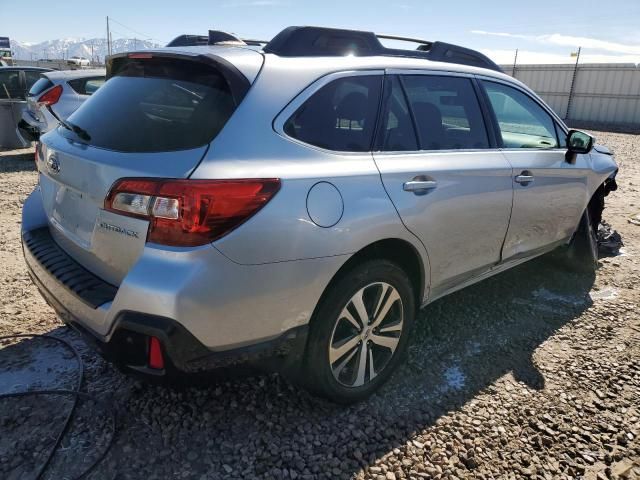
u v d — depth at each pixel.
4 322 3.23
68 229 2.38
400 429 2.44
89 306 2.03
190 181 1.86
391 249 2.57
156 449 2.24
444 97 2.95
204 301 1.87
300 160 2.16
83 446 2.23
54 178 2.42
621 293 4.08
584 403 2.69
